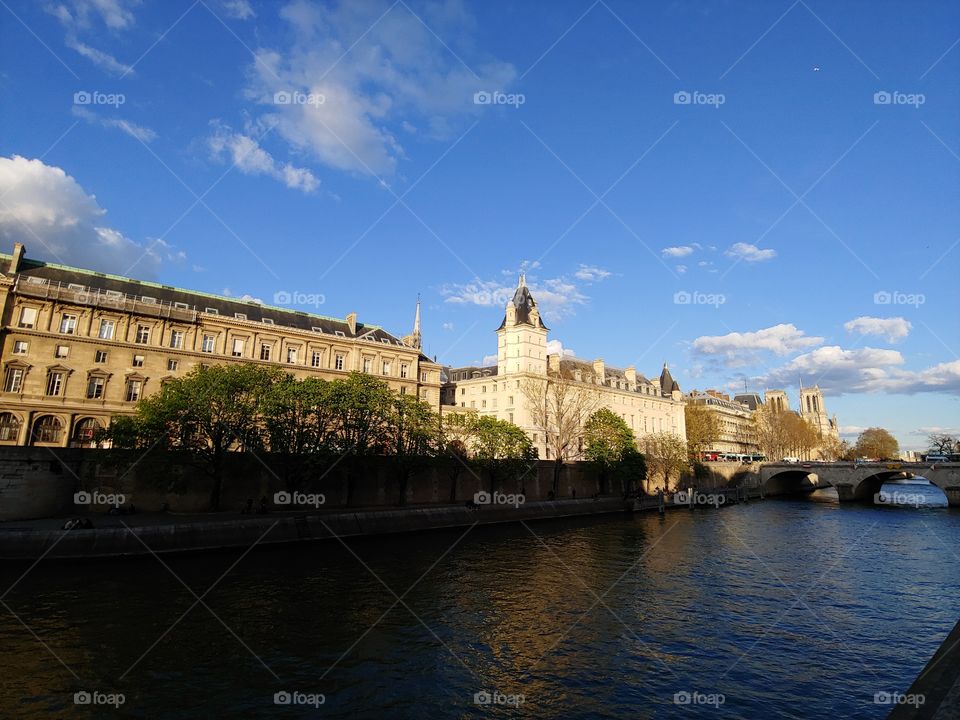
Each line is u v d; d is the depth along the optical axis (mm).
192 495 44281
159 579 28734
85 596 25281
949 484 84125
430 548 41000
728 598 28312
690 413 141750
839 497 96750
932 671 13008
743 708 16375
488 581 30938
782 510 79625
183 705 15531
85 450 40688
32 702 15383
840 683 18172
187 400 42219
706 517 69000
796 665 19641
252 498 46750
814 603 27547
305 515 42781
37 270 61312
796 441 147000
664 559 38844
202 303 71562
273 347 72750
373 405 50719
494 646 20984
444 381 119938
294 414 46781
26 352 57281
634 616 25078
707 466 107125
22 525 34000
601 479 82250
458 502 61344
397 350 82188
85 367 59750
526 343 102000
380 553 38219
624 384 123688
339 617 23594
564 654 20359
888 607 26922
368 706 15914
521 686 17594
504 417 101312
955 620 24938
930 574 34344
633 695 17125
